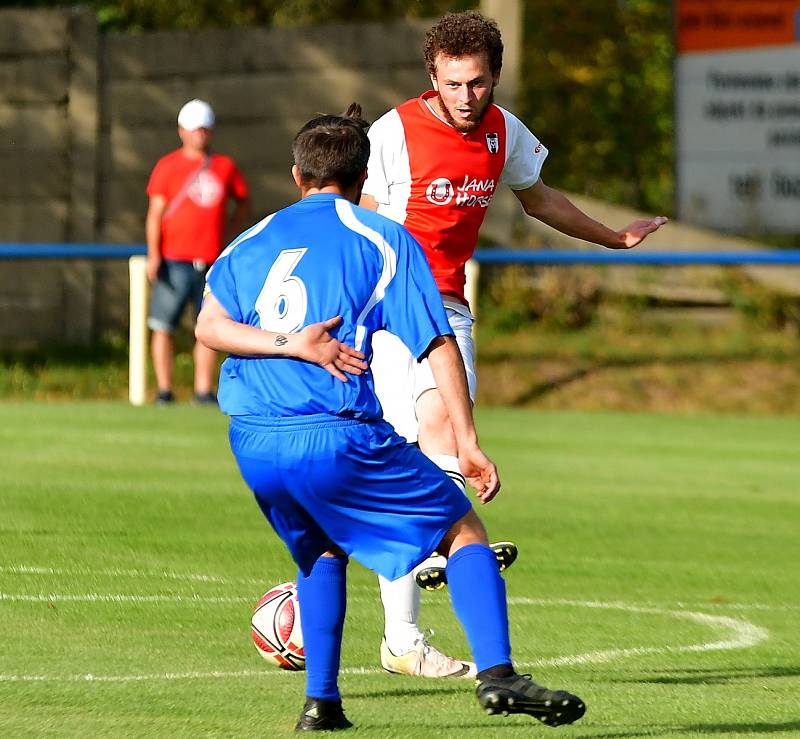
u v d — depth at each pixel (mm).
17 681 17656
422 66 71125
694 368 65188
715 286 71688
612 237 22297
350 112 19062
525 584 26828
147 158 71500
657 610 24656
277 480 14711
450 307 21312
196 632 21266
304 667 18516
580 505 37000
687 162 78125
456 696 18016
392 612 19422
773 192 77688
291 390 14586
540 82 109500
